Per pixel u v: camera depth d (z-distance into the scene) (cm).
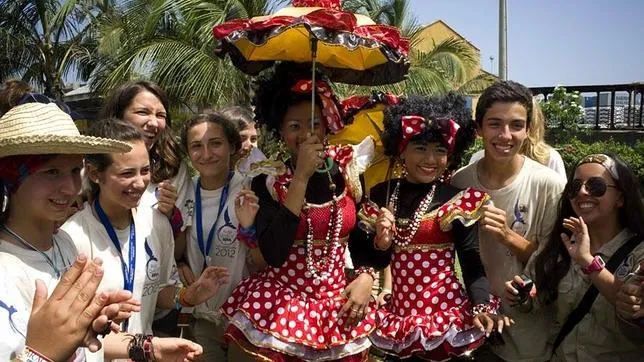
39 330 189
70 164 222
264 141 336
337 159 312
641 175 1094
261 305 294
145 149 290
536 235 332
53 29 1803
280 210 287
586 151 1195
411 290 315
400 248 319
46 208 217
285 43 309
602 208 296
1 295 200
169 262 318
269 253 286
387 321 318
